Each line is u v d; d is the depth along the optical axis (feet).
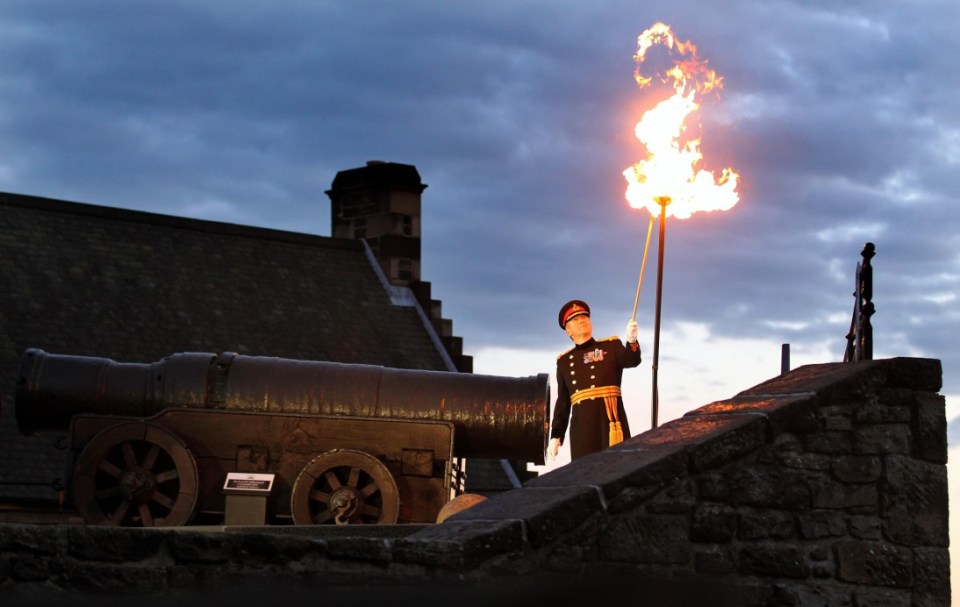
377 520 51.42
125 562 22.24
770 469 28.17
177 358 52.54
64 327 88.02
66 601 21.88
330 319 100.83
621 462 27.50
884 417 29.30
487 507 26.25
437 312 106.22
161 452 51.83
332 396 52.34
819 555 28.40
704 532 27.30
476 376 53.42
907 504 29.17
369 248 109.19
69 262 93.09
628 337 36.86
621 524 26.53
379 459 51.78
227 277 99.25
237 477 51.34
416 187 110.11
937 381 29.68
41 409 52.16
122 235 97.60
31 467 77.10
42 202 96.22
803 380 29.94
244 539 22.86
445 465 52.16
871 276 34.06
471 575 24.43
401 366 100.07
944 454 29.53
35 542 21.86
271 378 52.47
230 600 22.66
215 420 51.83
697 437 27.86
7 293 88.28
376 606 23.56
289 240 105.91
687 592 26.99
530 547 25.29
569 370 37.83
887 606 28.81
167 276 96.32
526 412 52.54
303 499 51.13
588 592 25.77
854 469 28.89
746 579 27.68
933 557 29.19
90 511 50.78
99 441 51.13
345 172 112.27
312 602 23.15
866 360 30.58
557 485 26.86
